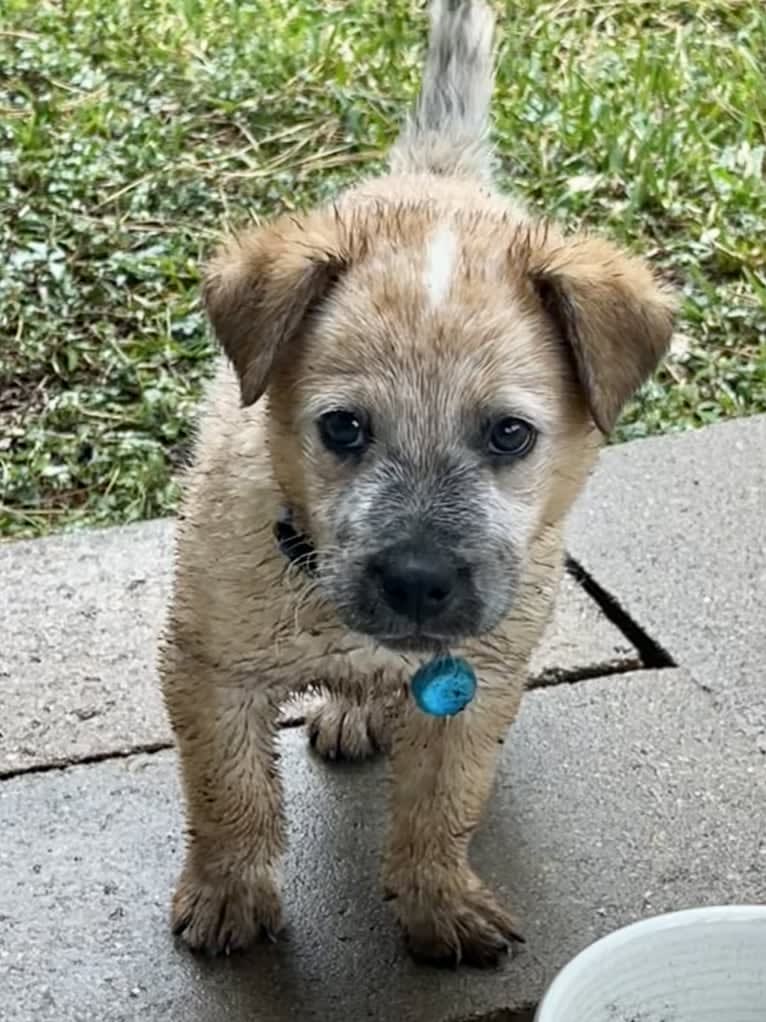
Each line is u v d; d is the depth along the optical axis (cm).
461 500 65
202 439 76
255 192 134
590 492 105
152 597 97
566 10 165
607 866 80
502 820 82
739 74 153
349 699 78
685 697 90
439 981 74
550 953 75
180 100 147
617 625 96
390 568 64
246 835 75
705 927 67
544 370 67
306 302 67
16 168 134
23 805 82
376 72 151
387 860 77
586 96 145
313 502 67
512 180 135
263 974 74
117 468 109
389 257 67
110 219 130
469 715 73
